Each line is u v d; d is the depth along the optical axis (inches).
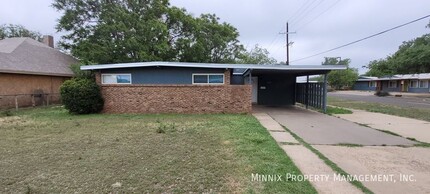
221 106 472.4
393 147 232.7
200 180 153.3
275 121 385.4
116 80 513.7
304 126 342.0
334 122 377.4
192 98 471.2
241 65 473.1
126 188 142.6
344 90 2135.8
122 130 309.1
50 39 971.9
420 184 148.6
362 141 255.9
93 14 933.2
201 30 994.1
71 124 354.0
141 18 884.6
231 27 1075.3
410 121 388.5
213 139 258.1
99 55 804.6
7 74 554.3
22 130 312.8
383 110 555.2
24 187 144.6
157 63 484.7
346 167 177.0
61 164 182.7
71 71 739.4
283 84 693.3
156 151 215.0
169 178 156.4
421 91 1473.9
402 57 1175.6
